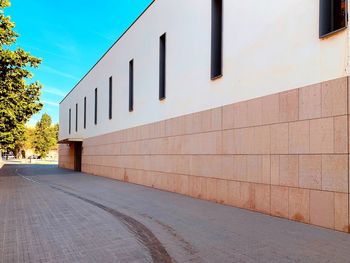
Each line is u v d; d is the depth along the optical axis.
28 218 7.55
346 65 5.87
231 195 8.84
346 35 5.92
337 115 5.95
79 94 29.52
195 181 10.63
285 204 7.04
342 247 4.93
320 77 6.35
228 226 6.47
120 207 9.02
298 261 4.38
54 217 7.66
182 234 5.95
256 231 6.02
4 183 17.12
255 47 8.12
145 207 8.93
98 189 13.75
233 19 9.00
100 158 22.28
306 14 6.73
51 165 44.69
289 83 7.06
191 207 8.75
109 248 5.14
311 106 6.50
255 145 7.98
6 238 5.75
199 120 10.48
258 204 7.83
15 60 15.65
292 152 6.89
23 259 4.61
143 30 15.51
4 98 15.88
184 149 11.35
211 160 9.77
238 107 8.66
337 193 5.88
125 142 17.38
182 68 11.70
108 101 20.75
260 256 4.62
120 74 18.64
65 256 4.74
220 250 4.95
